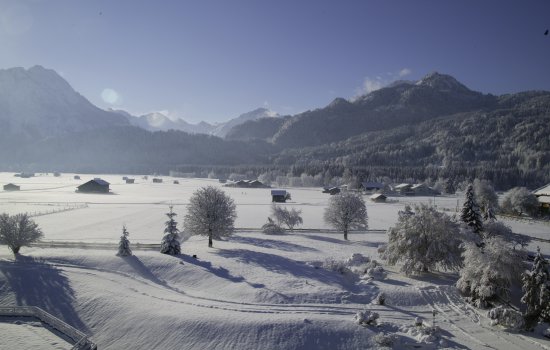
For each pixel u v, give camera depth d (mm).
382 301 37812
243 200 145750
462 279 40500
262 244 64062
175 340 30844
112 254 48844
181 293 39500
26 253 48625
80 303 35969
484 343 30828
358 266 48750
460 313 36500
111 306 35219
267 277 43094
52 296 37125
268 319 32688
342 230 78875
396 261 49344
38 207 103000
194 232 59906
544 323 34156
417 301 38656
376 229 84125
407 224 48531
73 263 45406
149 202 124062
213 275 43375
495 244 40250
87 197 138500
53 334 31891
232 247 59312
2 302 36594
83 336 30547
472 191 63375
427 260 46750
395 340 30688
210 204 60156
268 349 29875
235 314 33750
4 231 46938
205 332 31266
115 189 187875
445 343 30656
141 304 35531
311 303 37375
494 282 38312
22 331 32031
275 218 89312
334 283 42156
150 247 54406
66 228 72500
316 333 31391
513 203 105812
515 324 33312
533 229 82688
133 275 43094
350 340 30969
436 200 157000
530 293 34906
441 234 46812
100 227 74812
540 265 34906
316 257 53094
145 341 31234
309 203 137000
